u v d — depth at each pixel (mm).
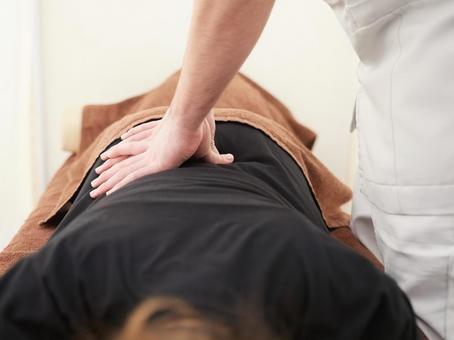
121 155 835
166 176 667
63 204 1019
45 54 1719
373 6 722
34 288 435
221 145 931
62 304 429
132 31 1726
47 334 432
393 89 719
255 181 710
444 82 674
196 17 623
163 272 430
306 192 909
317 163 1188
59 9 1685
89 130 1478
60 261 450
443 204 684
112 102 1780
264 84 1775
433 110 681
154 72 1770
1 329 422
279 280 427
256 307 408
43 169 1793
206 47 632
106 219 507
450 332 685
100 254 451
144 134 865
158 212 513
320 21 1709
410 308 476
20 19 1574
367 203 921
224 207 523
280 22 1713
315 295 427
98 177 815
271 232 463
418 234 701
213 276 420
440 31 676
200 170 705
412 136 697
